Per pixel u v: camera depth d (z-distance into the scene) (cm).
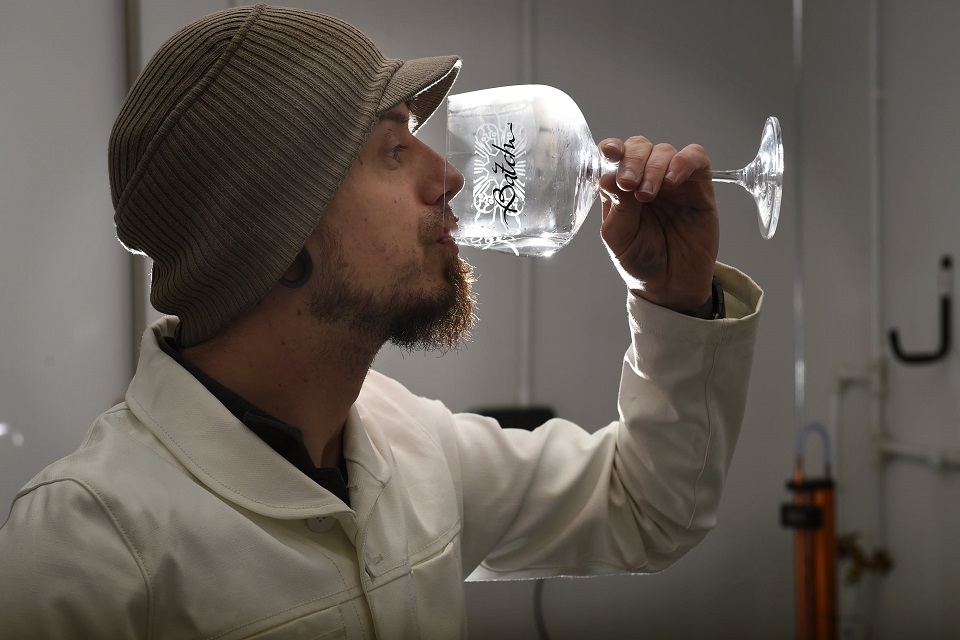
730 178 90
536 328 219
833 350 245
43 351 159
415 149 82
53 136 160
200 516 70
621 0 222
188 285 77
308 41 76
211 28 76
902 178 228
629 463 101
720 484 101
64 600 63
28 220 157
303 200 75
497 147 85
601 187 85
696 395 95
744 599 241
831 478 235
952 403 216
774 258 241
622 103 224
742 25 235
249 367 79
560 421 113
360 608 77
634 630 229
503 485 101
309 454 80
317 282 78
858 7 238
